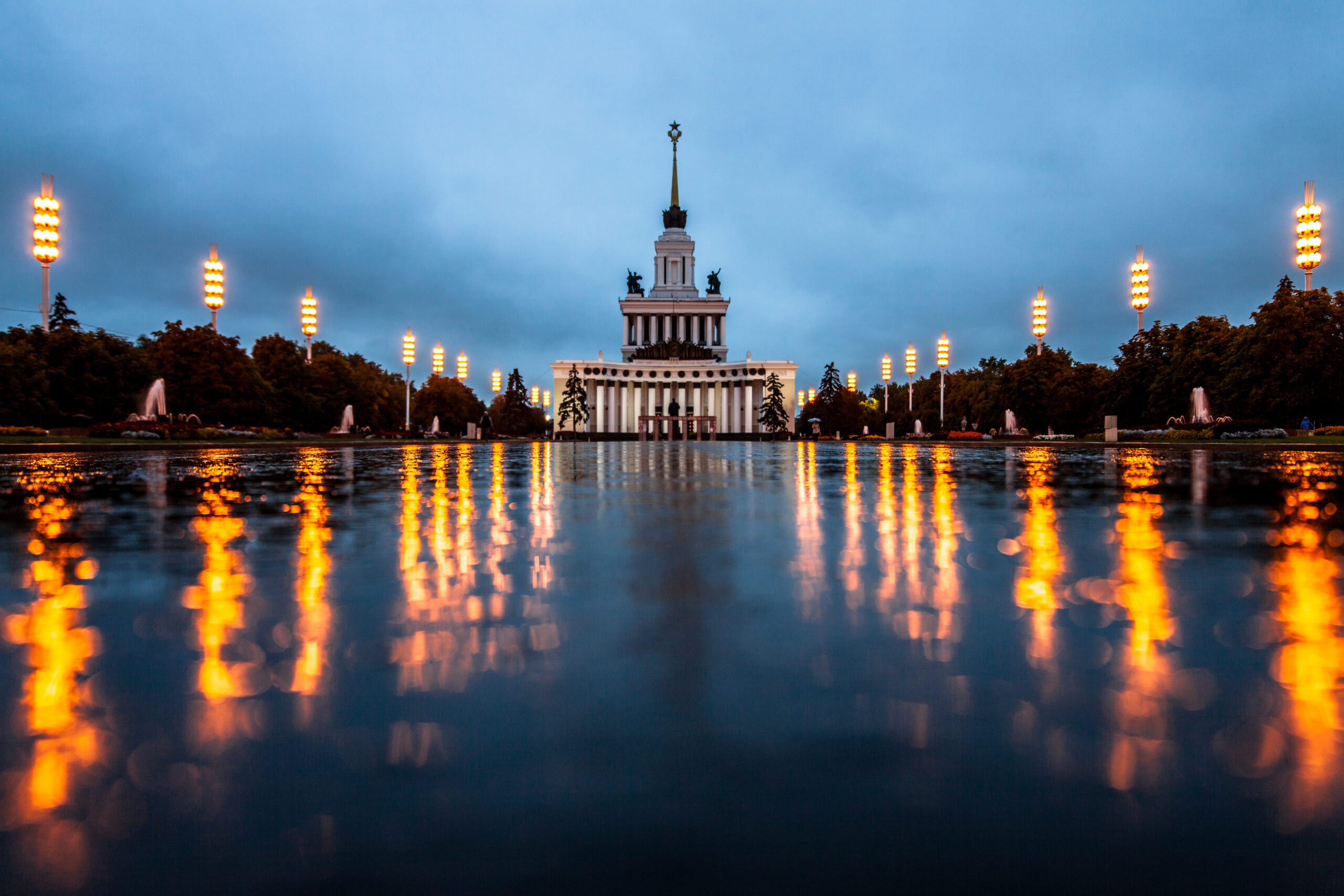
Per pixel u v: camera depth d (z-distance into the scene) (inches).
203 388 2768.2
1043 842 97.6
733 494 596.4
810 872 91.5
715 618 204.4
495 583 250.7
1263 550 315.3
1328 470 893.8
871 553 308.8
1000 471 917.2
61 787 112.7
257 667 165.3
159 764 119.6
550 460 1344.7
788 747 124.4
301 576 263.9
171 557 302.2
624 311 6240.2
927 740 126.7
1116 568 274.4
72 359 2395.4
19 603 224.7
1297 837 98.2
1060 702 142.9
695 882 89.7
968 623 199.0
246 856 95.4
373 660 169.2
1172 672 158.7
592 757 121.7
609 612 212.1
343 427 3521.2
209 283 2802.7
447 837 99.3
